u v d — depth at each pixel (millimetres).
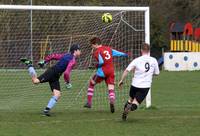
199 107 30297
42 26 50188
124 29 36938
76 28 45344
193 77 57281
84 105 29359
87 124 22703
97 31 38469
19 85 41375
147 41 30156
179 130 21047
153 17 97625
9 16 51344
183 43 85500
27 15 50875
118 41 37625
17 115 25844
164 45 96438
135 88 23156
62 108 29672
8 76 45469
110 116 25625
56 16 48875
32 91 38656
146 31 30125
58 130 20953
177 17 107812
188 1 111812
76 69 42969
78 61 43031
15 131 20641
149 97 29250
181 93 40062
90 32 40812
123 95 33688
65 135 19734
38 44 50031
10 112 27297
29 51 49688
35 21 50594
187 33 86000
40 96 35938
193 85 47188
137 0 99188
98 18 38312
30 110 28391
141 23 34000
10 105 30969
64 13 47375
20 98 34812
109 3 92188
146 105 29297
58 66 25625
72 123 23016
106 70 27109
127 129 21281
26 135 19672
